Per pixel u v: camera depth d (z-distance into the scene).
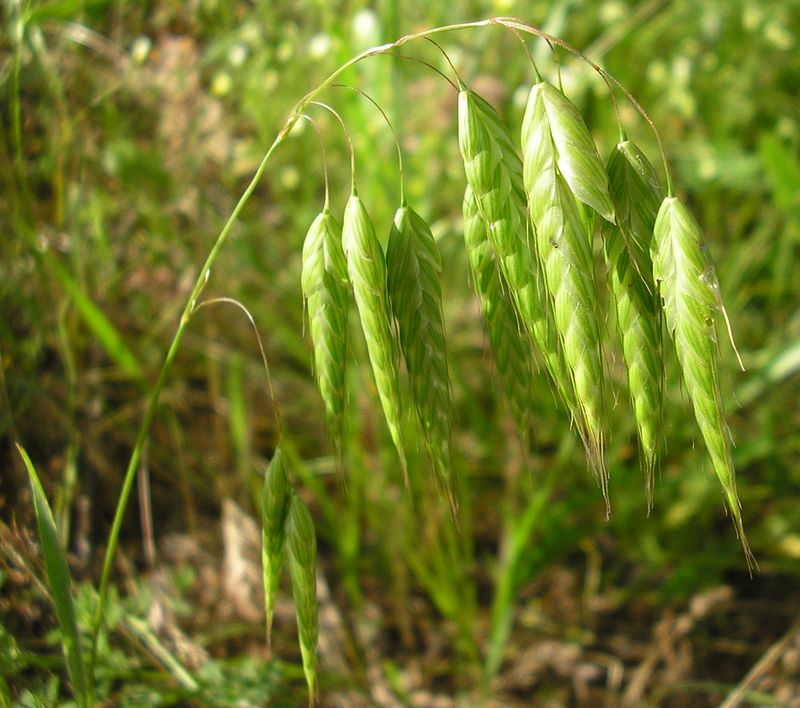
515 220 0.08
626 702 0.16
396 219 0.09
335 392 0.09
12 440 0.14
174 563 0.16
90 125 0.17
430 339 0.09
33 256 0.15
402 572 0.17
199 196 0.19
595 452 0.08
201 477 0.18
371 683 0.16
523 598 0.18
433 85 0.20
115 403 0.18
